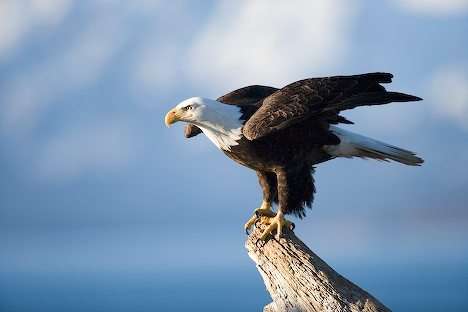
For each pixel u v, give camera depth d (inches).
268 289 413.7
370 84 485.4
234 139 500.7
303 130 502.0
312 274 398.3
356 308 385.7
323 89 485.4
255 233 431.8
